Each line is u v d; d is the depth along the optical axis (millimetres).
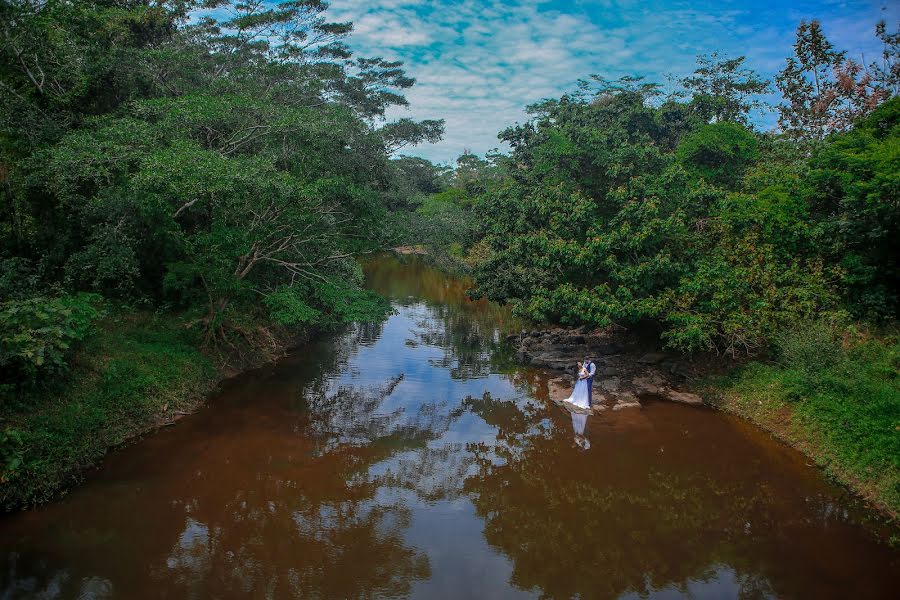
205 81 18438
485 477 10719
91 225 13125
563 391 15344
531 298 16922
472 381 16500
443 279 40188
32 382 9430
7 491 8227
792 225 14797
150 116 14930
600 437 12492
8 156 13188
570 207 15344
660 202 14875
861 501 9438
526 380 16703
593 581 7617
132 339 13461
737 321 13586
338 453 11422
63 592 6820
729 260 14984
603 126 23078
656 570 7902
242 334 16906
